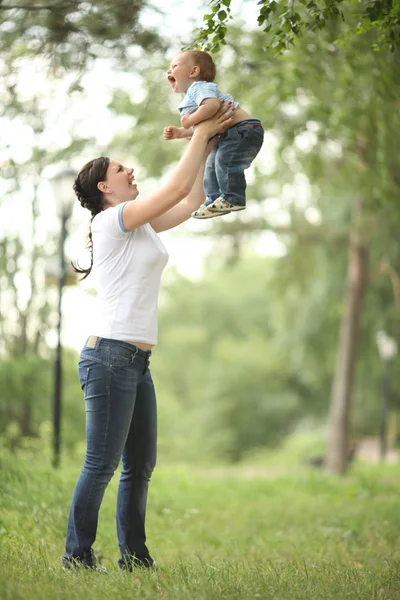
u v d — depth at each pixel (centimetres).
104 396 934
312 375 5369
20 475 1584
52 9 1460
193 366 10581
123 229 938
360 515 1981
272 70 2191
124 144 2698
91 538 958
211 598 811
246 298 11356
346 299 4672
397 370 5388
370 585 917
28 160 2322
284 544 1542
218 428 9194
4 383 2575
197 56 984
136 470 998
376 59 1759
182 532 1648
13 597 766
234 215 4016
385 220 3594
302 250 4262
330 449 4394
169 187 921
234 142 966
